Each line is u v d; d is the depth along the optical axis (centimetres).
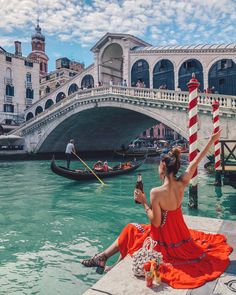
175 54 2478
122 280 267
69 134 2970
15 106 3991
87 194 1058
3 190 1170
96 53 3106
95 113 2578
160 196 281
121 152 3125
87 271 432
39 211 812
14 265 455
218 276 264
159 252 279
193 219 465
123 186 1222
